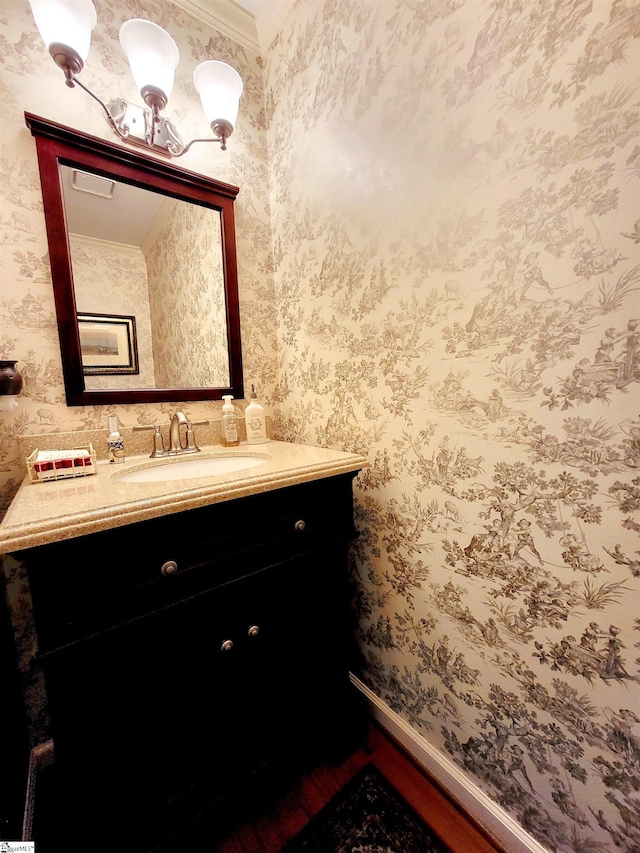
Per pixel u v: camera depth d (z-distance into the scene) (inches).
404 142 33.5
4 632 35.1
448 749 35.6
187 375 47.3
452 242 30.5
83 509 23.2
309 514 34.4
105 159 39.3
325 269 44.4
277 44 49.4
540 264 25.3
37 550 21.5
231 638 29.9
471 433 30.9
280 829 33.2
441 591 34.8
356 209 39.3
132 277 42.4
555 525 26.2
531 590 28.0
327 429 47.0
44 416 37.7
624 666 23.5
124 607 24.6
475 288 29.3
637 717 23.2
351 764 38.9
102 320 40.6
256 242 52.8
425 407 34.4
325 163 42.8
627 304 21.7
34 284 36.3
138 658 25.4
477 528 31.2
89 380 40.1
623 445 22.5
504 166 26.6
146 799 26.3
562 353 24.8
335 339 44.1
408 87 32.6
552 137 23.9
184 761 28.1
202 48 47.4
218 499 27.5
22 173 35.3
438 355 32.7
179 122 45.4
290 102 47.9
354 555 44.4
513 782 30.4
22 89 35.2
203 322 48.5
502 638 30.2
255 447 46.9
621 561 23.2
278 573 32.7
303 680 35.4
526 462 27.5
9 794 30.9
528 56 24.6
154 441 42.1
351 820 33.8
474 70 27.7
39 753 38.2
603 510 23.8
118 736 24.9
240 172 50.8
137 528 24.9
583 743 25.9
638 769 23.4
